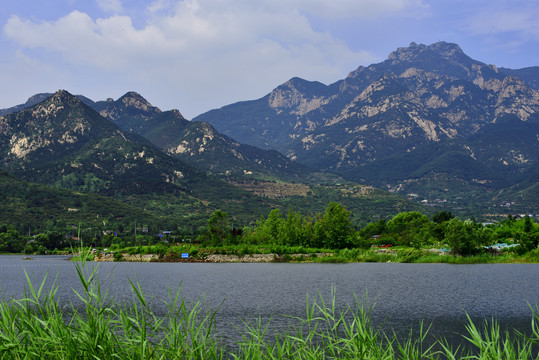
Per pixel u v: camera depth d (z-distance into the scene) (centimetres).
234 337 4112
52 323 1260
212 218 16512
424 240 17300
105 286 8638
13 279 10369
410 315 5534
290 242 16250
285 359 1554
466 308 6022
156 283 9281
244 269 12706
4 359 1215
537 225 16512
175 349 1388
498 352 1395
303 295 7406
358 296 7238
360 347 1422
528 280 9331
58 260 18225
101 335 1255
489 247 14225
